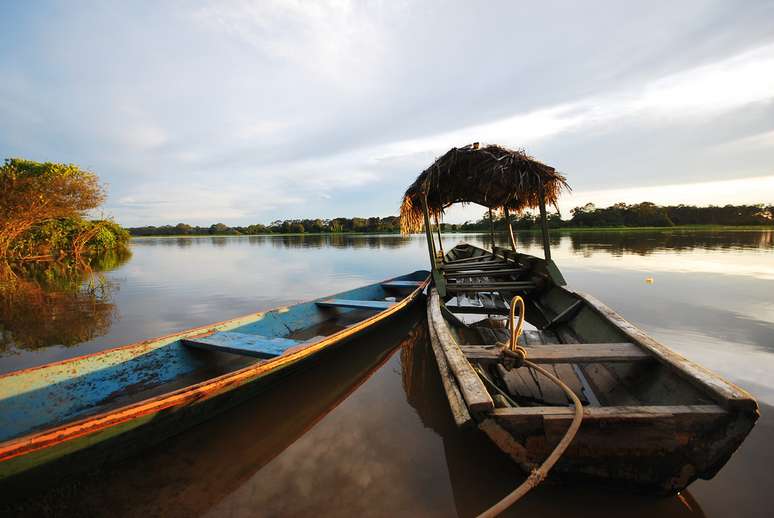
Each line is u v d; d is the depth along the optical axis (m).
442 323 4.55
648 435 2.24
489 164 7.14
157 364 4.20
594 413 2.26
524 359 3.08
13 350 6.00
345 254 25.33
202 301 9.97
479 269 9.02
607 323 4.24
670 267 13.29
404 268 17.16
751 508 2.29
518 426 2.32
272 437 3.32
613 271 12.45
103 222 26.36
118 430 2.68
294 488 2.65
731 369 4.32
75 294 11.06
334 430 3.44
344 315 7.51
